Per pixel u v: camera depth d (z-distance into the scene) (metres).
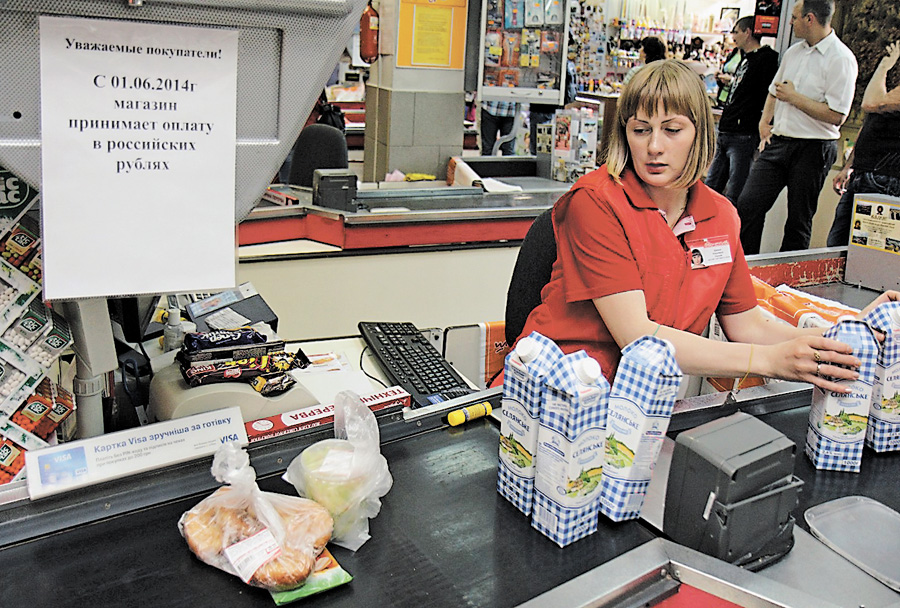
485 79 4.19
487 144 6.89
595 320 1.75
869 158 4.60
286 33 1.00
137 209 0.99
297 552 0.97
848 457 1.35
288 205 3.36
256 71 1.01
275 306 3.14
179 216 1.02
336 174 3.29
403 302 3.40
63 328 1.10
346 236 3.21
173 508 1.11
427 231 3.36
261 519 1.00
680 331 1.56
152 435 1.15
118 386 1.45
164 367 1.41
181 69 0.97
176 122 0.98
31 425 1.08
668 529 1.12
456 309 3.54
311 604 0.94
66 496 1.07
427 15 3.99
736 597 0.96
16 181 1.01
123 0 0.90
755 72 5.49
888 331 1.37
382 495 1.12
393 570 1.01
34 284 1.04
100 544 1.03
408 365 1.81
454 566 1.03
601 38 7.05
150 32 0.93
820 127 4.95
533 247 2.13
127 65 0.94
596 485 1.09
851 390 1.33
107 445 1.11
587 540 1.10
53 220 0.95
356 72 7.54
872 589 1.06
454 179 4.15
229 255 1.07
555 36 4.21
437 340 2.07
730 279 1.82
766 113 5.25
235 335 1.37
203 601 0.94
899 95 4.38
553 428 1.05
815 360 1.34
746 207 5.45
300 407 1.36
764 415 1.55
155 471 1.13
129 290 1.02
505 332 2.18
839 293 2.39
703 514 1.06
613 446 1.13
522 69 4.24
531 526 1.12
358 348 1.93
